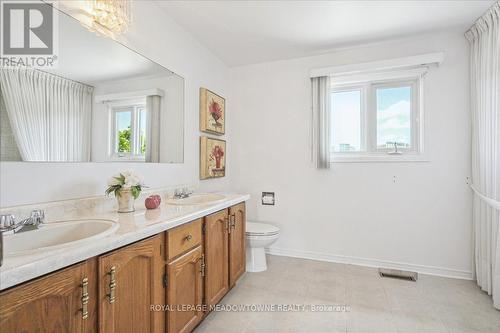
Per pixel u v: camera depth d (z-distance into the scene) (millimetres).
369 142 2717
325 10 2012
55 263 772
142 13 1800
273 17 2113
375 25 2232
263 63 3090
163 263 1271
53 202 1244
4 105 1062
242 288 2162
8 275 664
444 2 1899
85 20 1396
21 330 709
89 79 1419
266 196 3074
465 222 2338
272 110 3057
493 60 1952
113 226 1140
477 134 2178
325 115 2748
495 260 1875
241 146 3195
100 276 935
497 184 1918
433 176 2434
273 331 1607
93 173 1447
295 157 2951
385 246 2596
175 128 2164
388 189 2584
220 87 2996
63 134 1284
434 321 1699
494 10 1906
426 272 2455
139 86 1775
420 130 2506
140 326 1121
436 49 2406
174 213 1464
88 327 894
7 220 994
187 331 1442
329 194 2805
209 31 2346
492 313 1787
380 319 1723
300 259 2857
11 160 1082
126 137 1668
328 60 2812
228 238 1996
